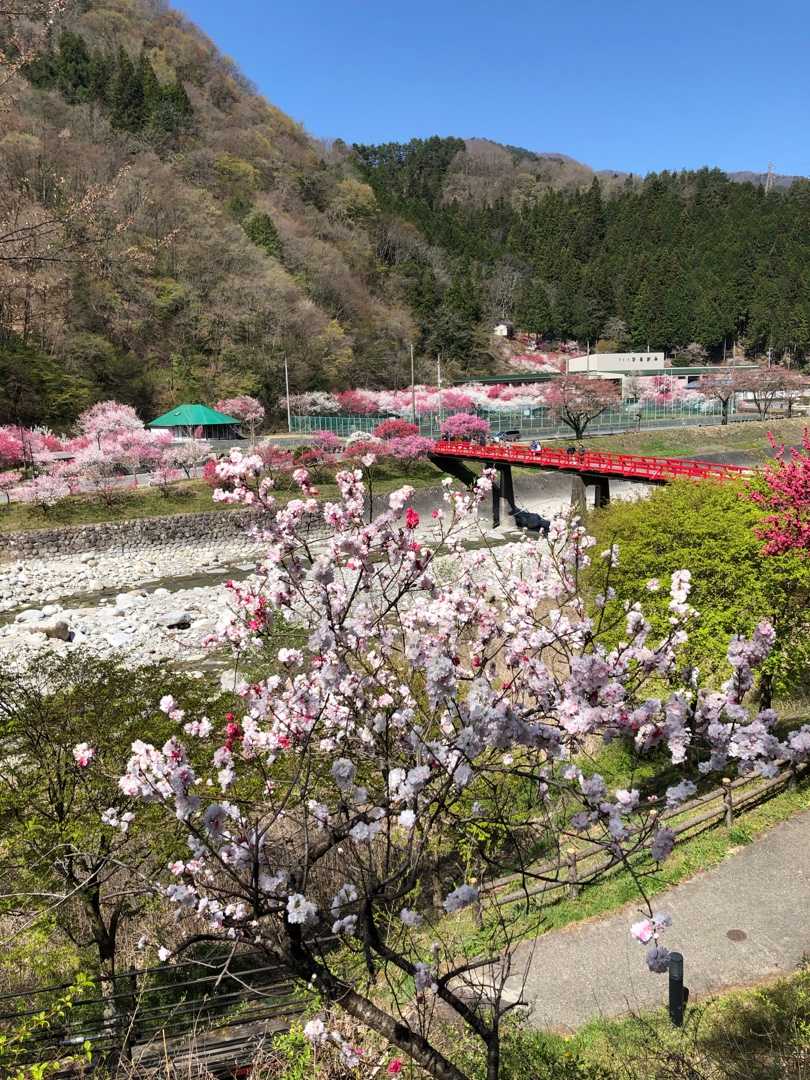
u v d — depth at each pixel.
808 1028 5.76
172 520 35.16
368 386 71.12
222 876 4.64
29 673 9.05
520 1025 6.14
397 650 4.98
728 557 11.57
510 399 71.88
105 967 7.11
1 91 4.88
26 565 31.53
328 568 4.34
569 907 8.02
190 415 48.66
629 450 55.38
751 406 71.88
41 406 44.28
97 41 92.44
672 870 8.52
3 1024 6.27
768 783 9.98
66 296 47.56
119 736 7.71
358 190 98.38
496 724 3.44
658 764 11.45
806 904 7.83
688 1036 6.00
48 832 7.01
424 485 42.66
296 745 4.32
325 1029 4.48
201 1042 5.92
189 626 24.61
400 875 3.63
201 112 92.62
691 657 10.84
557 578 5.87
